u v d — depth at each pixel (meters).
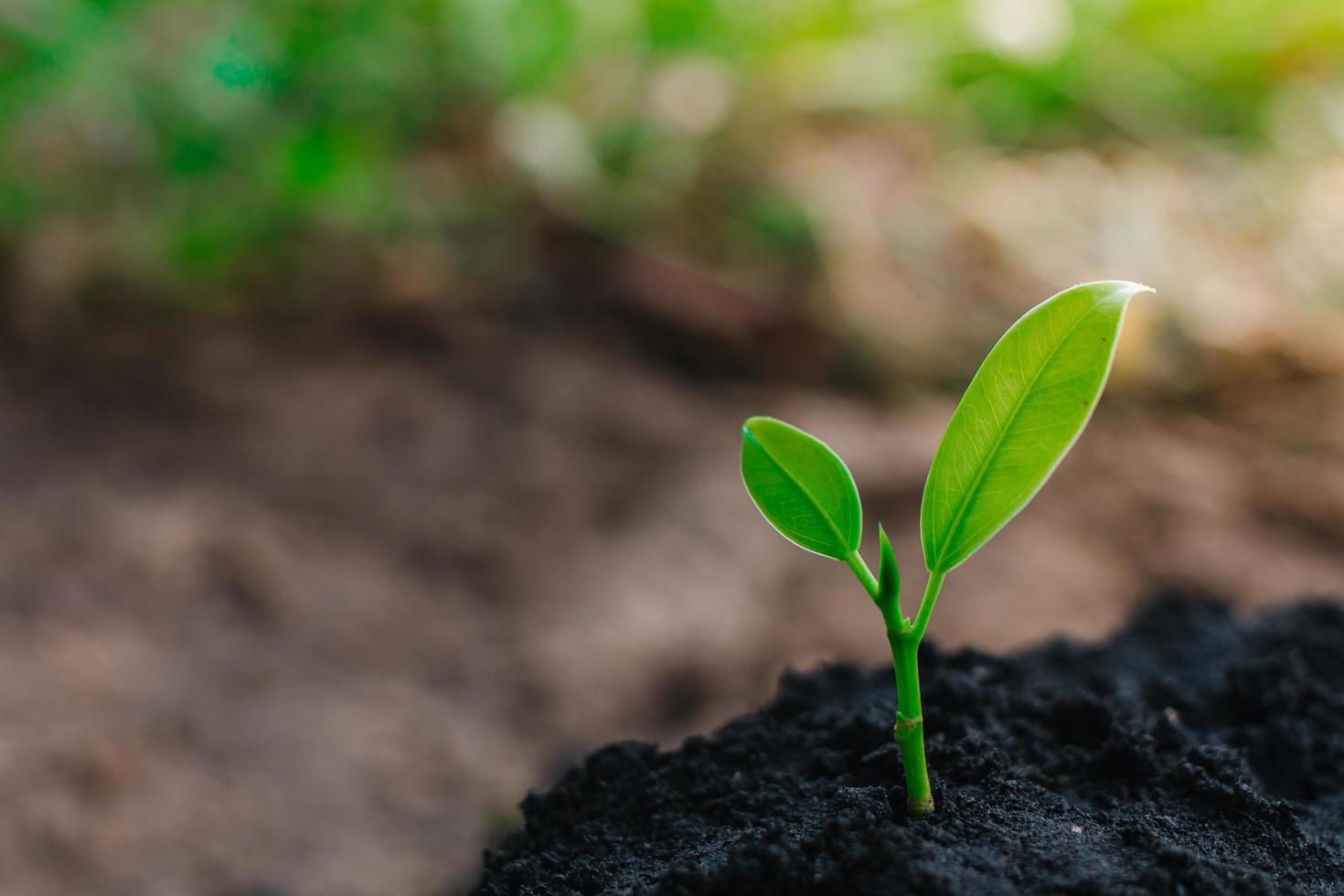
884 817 0.44
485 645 1.02
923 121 1.66
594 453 1.22
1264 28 1.70
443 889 0.79
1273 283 1.46
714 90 1.56
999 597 1.06
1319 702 0.50
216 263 1.35
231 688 0.93
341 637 1.01
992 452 0.43
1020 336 0.43
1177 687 0.51
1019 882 0.42
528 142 1.42
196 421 1.21
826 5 1.63
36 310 1.30
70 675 0.89
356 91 1.43
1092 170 1.64
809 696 0.51
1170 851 0.43
